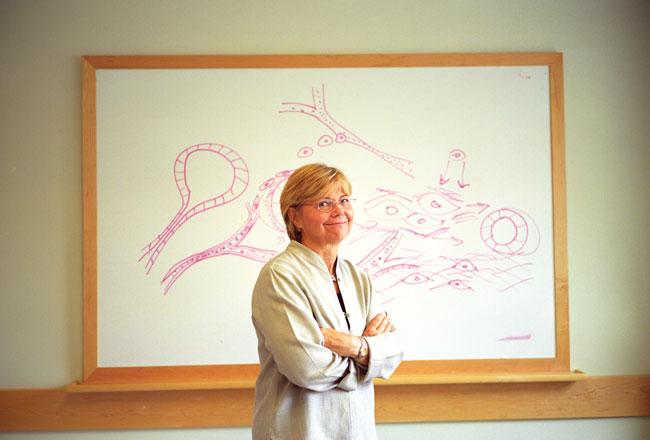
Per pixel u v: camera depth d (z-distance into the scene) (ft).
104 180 7.98
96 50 8.10
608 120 8.42
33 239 7.98
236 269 8.00
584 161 8.40
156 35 8.14
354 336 4.81
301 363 4.49
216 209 8.03
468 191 8.20
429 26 8.33
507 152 8.25
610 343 8.30
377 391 8.02
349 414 4.72
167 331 7.93
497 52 8.29
